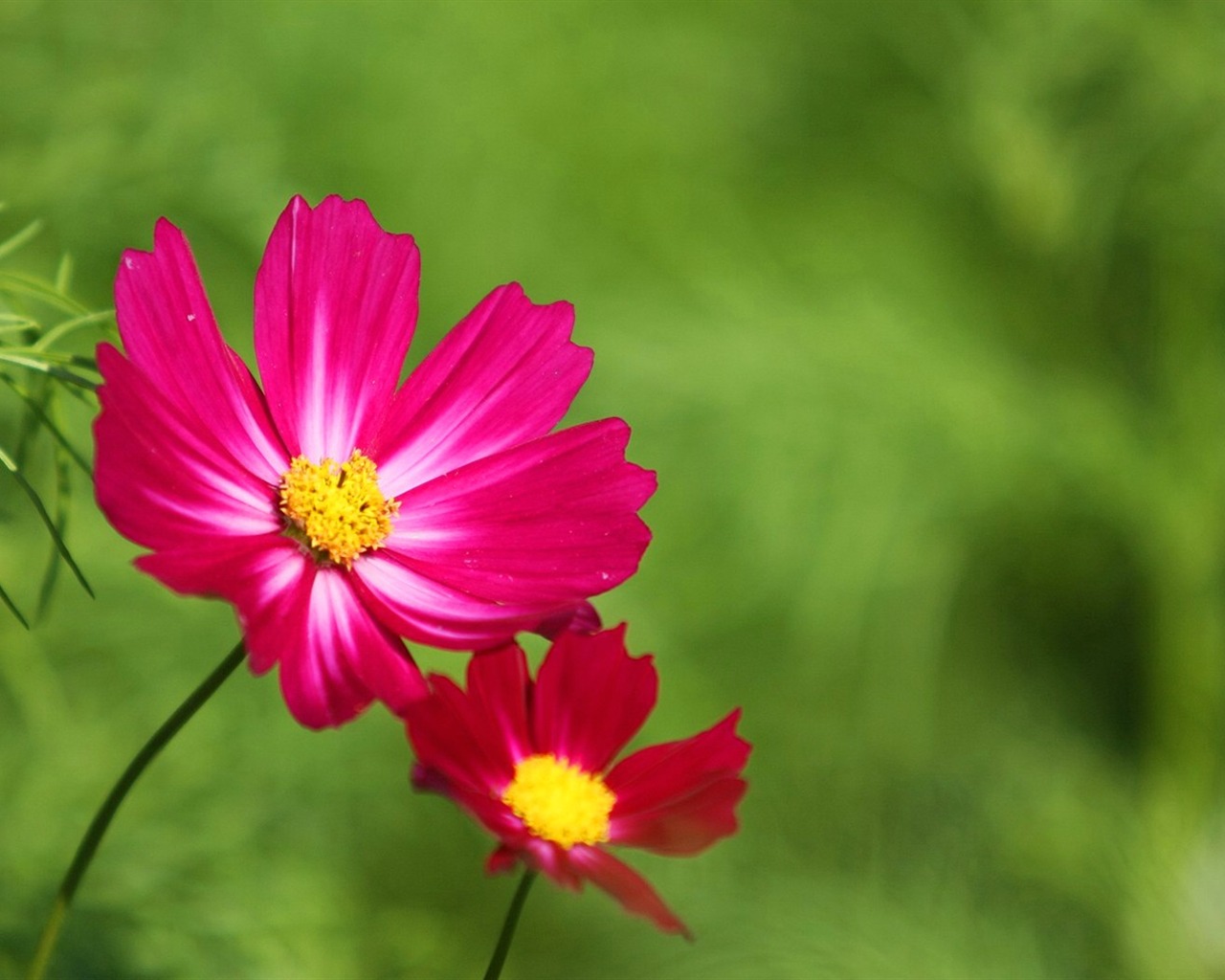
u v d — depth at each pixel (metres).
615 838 0.66
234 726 0.94
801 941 0.95
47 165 0.92
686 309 1.36
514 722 0.66
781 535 1.32
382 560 0.66
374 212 1.26
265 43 1.12
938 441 1.31
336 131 1.20
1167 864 1.16
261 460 0.66
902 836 1.09
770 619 1.33
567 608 0.65
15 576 0.87
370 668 0.65
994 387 1.35
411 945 0.86
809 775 1.21
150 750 0.63
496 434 0.68
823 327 1.35
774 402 1.31
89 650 0.94
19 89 0.92
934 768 1.26
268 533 0.66
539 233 1.35
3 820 0.84
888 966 0.94
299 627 0.65
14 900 0.81
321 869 0.91
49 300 0.67
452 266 1.32
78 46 0.97
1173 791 1.25
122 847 0.84
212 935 0.83
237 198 1.01
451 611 0.66
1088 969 1.04
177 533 0.64
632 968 0.96
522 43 1.33
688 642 1.31
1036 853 1.13
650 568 1.32
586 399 1.35
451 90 1.26
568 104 1.34
